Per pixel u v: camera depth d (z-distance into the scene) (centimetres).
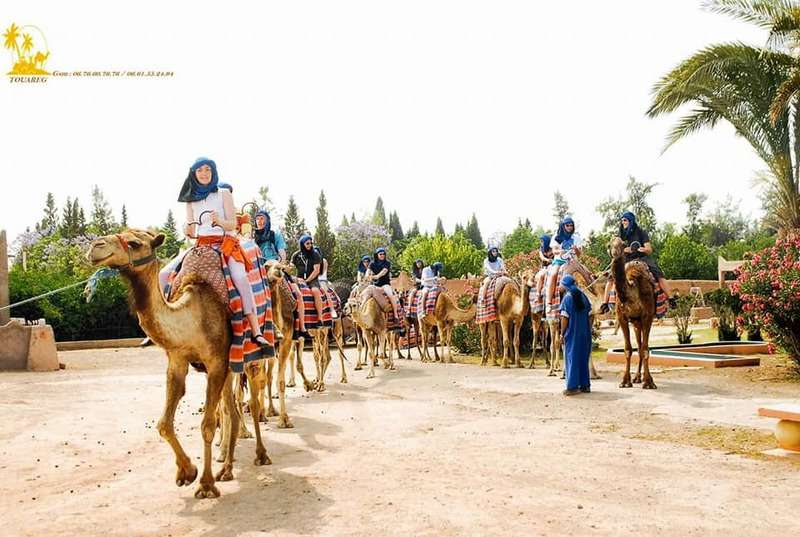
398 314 1767
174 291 652
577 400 1108
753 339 1952
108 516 553
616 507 552
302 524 524
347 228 5259
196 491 607
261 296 718
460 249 5672
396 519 529
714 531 496
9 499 603
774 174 1811
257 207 880
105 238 564
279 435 867
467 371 1622
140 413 1038
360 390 1311
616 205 6256
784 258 1334
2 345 1734
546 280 1466
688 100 1870
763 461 700
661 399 1086
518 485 618
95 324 2806
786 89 1559
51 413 1029
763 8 1688
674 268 5719
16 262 3562
